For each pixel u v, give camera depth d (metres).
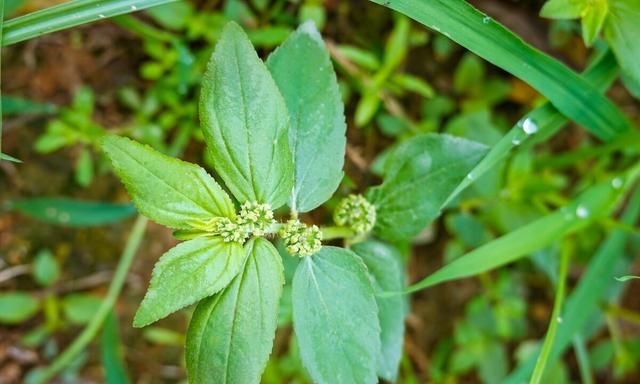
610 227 0.29
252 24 0.30
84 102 0.29
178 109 0.30
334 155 0.20
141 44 0.31
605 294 0.31
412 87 0.30
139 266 0.32
